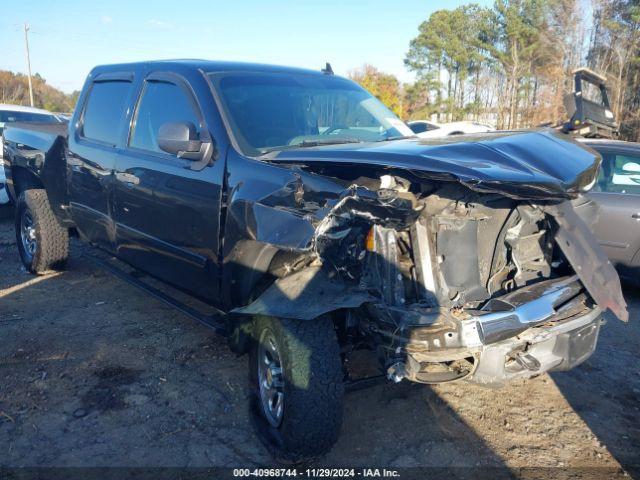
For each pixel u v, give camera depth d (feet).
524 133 11.14
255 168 10.66
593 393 12.67
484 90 169.07
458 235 10.05
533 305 9.45
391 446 10.55
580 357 10.52
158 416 11.42
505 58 149.79
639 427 11.39
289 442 9.30
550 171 9.50
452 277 10.05
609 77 114.32
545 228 10.96
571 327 10.06
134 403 11.87
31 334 15.17
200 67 13.26
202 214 11.59
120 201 14.42
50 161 17.72
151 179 13.03
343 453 10.32
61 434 10.78
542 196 9.18
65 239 19.42
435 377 9.53
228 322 11.41
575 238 10.55
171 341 14.78
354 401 12.00
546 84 138.21
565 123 15.76
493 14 156.35
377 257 9.28
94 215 15.94
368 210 9.05
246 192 10.46
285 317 9.05
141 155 13.69
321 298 9.05
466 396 12.39
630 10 116.98
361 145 11.02
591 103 16.07
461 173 8.55
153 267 13.93
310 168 10.22
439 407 11.92
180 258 12.62
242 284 10.73
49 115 36.73
